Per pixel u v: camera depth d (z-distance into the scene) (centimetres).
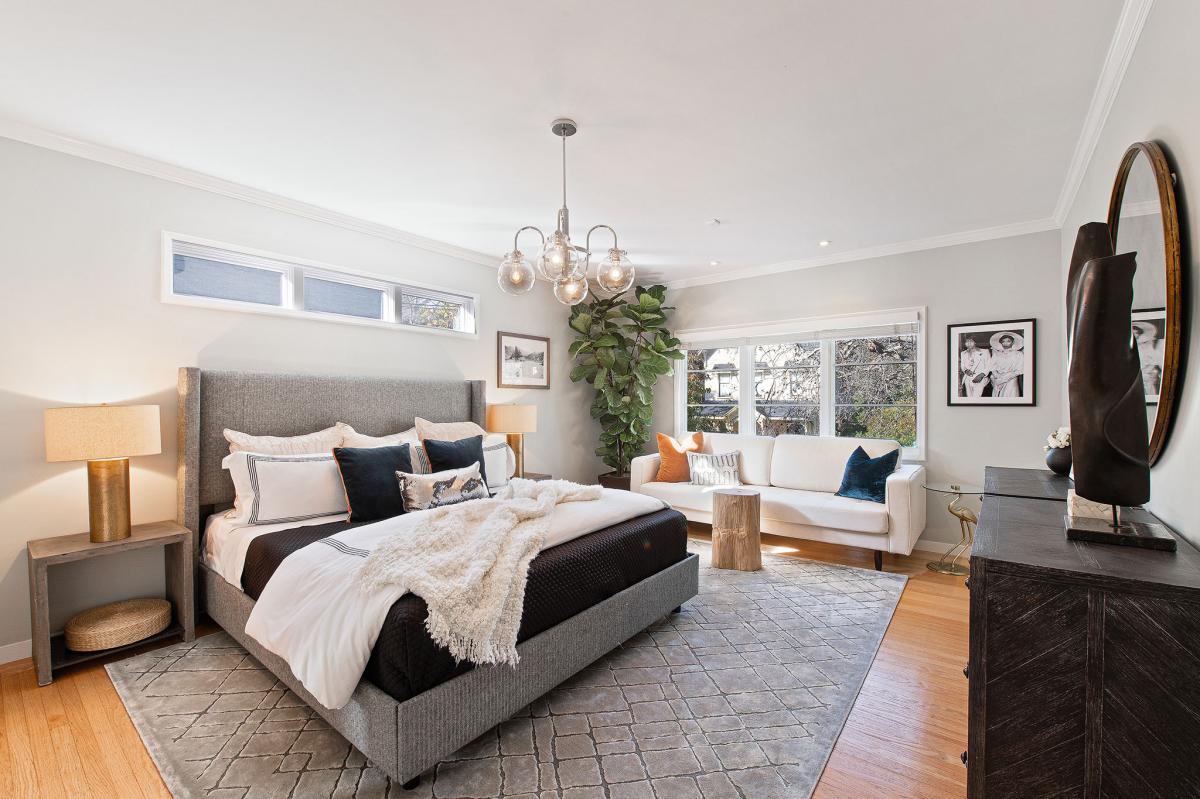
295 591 199
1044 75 211
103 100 231
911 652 261
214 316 317
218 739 193
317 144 271
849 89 221
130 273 287
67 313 268
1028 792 119
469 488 309
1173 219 147
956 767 180
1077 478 146
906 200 348
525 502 252
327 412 351
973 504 415
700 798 165
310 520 288
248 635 224
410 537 204
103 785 172
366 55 199
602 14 176
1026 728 119
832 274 480
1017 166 296
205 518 302
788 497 425
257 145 272
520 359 512
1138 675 110
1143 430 137
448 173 305
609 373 559
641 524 279
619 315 561
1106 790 112
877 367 467
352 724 174
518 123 249
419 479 299
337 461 296
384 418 383
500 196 340
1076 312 152
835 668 246
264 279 342
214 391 303
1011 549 133
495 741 193
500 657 183
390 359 405
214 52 198
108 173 279
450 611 175
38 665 230
